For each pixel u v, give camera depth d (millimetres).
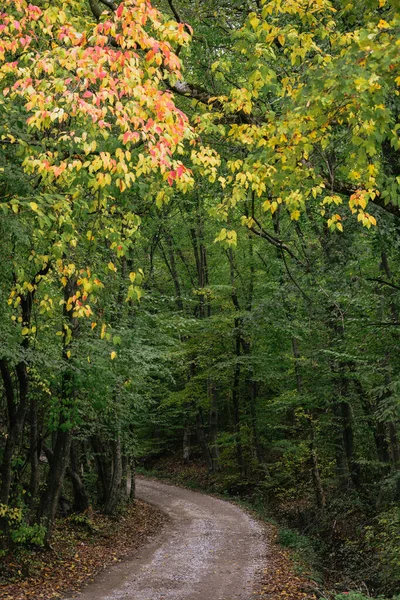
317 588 12117
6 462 13055
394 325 12711
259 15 7348
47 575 12570
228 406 33875
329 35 6953
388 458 18828
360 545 16062
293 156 6211
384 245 13008
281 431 29719
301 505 22156
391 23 5238
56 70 6109
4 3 6297
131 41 5605
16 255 8383
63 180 6633
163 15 6809
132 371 16641
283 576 13055
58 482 14742
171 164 5871
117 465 20016
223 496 27531
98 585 12227
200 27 10352
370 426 19500
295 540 17250
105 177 5762
